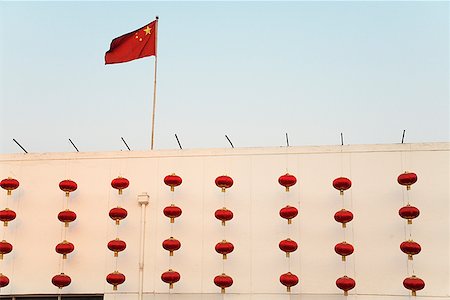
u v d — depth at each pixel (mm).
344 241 32156
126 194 34125
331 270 31969
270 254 32531
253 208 33250
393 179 32781
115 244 32281
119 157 34688
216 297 32281
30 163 35000
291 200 33125
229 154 34125
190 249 33000
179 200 33719
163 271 32844
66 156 34938
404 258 31719
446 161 32656
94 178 34500
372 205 32531
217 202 33531
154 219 33562
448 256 31516
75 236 33750
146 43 38844
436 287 31219
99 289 32938
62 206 34250
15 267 33531
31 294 33156
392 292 31375
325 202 32875
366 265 31828
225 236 33031
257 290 32156
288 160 33688
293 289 31938
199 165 34156
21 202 34469
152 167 34375
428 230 31922
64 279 32156
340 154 33406
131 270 33062
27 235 33969
